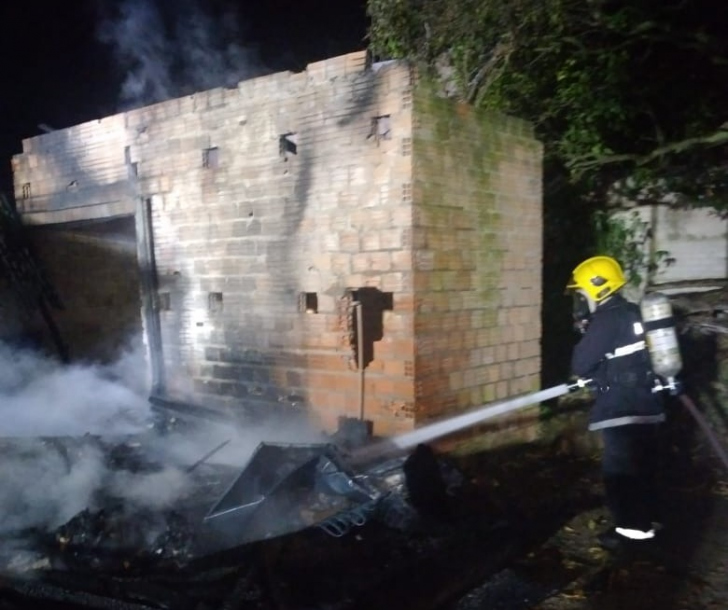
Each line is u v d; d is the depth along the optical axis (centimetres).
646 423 458
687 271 780
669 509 527
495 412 552
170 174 663
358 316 529
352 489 448
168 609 358
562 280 802
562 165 823
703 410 669
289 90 574
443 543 421
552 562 439
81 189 749
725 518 507
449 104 542
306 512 441
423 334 527
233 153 615
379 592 374
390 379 533
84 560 408
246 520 423
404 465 464
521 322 629
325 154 557
